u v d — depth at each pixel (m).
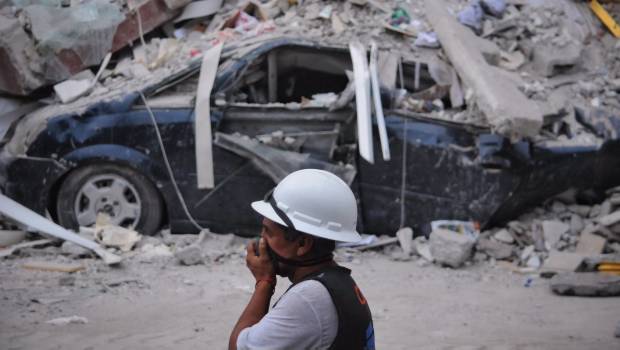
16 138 8.53
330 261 2.57
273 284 2.59
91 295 6.57
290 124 8.29
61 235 8.01
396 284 7.35
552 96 8.86
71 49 9.00
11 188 8.45
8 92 8.87
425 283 7.43
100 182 8.46
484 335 5.78
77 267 7.39
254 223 8.37
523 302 6.88
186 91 8.45
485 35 9.55
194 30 9.73
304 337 2.38
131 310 6.16
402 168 8.36
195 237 8.33
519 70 9.27
